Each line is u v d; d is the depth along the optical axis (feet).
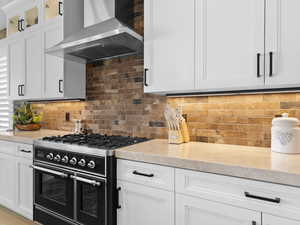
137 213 4.93
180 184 4.32
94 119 8.64
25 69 9.55
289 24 4.07
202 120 6.33
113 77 8.09
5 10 10.43
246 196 3.61
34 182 7.11
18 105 11.39
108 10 6.89
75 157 5.88
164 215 4.54
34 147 7.09
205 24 4.97
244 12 4.51
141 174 4.79
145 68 5.88
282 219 3.32
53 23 8.23
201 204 4.08
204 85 4.99
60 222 6.31
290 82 4.06
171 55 5.46
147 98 7.30
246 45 4.50
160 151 4.97
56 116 10.07
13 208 8.02
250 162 3.89
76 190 5.88
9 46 10.50
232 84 4.66
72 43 6.31
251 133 5.57
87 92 8.87
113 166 5.21
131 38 6.00
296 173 3.19
